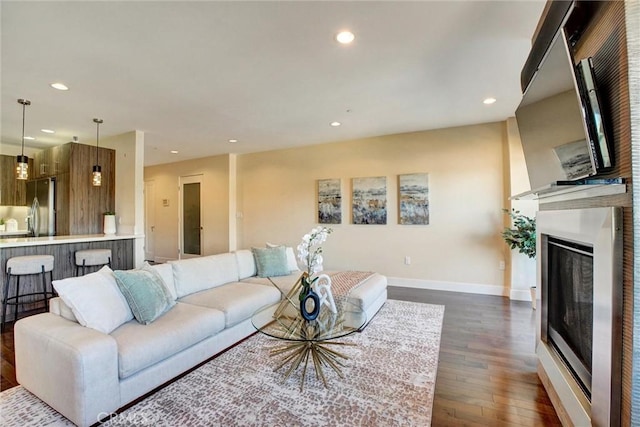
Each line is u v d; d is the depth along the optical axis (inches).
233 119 168.4
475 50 98.7
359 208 211.6
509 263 172.2
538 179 82.0
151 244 312.5
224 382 85.5
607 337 46.9
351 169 215.8
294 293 114.9
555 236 72.9
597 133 49.6
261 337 116.5
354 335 117.3
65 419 70.0
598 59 51.6
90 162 193.9
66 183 187.8
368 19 83.0
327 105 147.9
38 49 96.2
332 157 222.5
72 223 185.3
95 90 127.7
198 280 125.3
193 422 69.3
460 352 105.3
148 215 315.0
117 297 87.4
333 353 97.7
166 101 141.1
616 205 48.2
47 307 144.9
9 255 139.6
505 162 174.1
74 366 65.8
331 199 221.9
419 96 137.3
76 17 80.6
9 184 225.6
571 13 52.7
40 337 73.9
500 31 88.4
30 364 76.5
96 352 67.9
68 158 186.5
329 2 76.1
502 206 175.0
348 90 130.2
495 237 176.9
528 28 86.9
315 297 95.0
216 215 267.0
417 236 195.9
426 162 192.7
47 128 183.9
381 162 205.9
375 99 140.5
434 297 171.9
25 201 232.4
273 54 100.7
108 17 80.8
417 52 100.0
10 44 93.2
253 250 161.3
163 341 81.4
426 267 193.5
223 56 101.7
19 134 196.7
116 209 202.4
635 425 42.8
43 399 73.7
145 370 78.4
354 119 169.8
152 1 74.7
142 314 87.4
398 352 103.6
